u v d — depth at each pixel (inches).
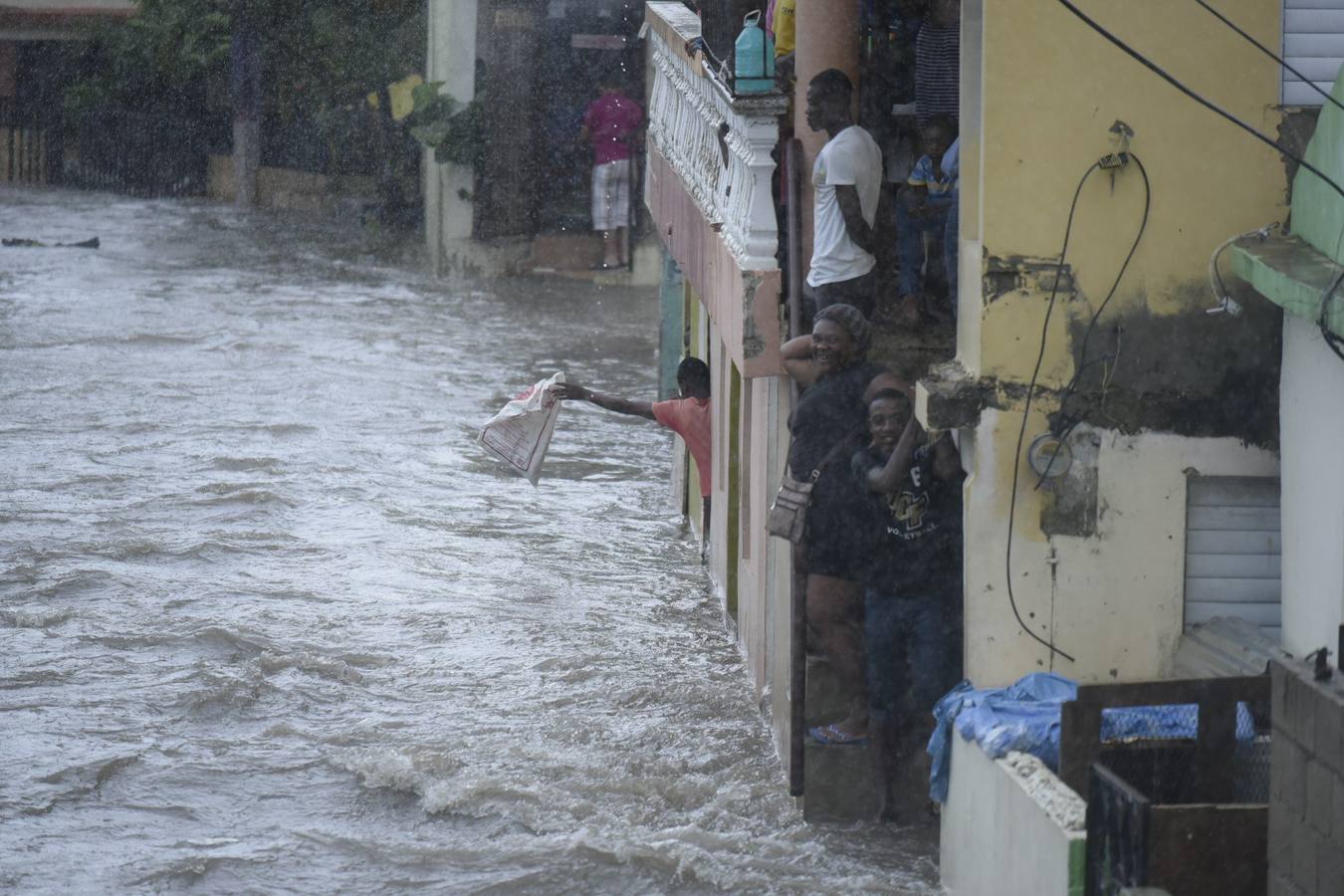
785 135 525.7
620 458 968.9
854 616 476.7
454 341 1269.7
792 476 457.7
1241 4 391.9
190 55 1977.1
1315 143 385.7
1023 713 384.8
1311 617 379.9
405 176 1724.9
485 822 485.4
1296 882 309.9
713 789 503.2
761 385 554.9
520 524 826.2
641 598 713.6
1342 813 293.3
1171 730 368.8
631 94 1513.3
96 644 628.7
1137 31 392.2
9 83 2158.0
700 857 456.1
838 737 479.8
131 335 1241.4
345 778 518.0
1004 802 362.3
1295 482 388.5
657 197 780.6
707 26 558.9
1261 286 377.7
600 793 502.9
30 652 618.2
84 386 1075.3
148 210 1942.7
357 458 933.8
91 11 2081.7
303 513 825.5
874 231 503.2
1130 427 406.0
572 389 696.4
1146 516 408.8
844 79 475.8
